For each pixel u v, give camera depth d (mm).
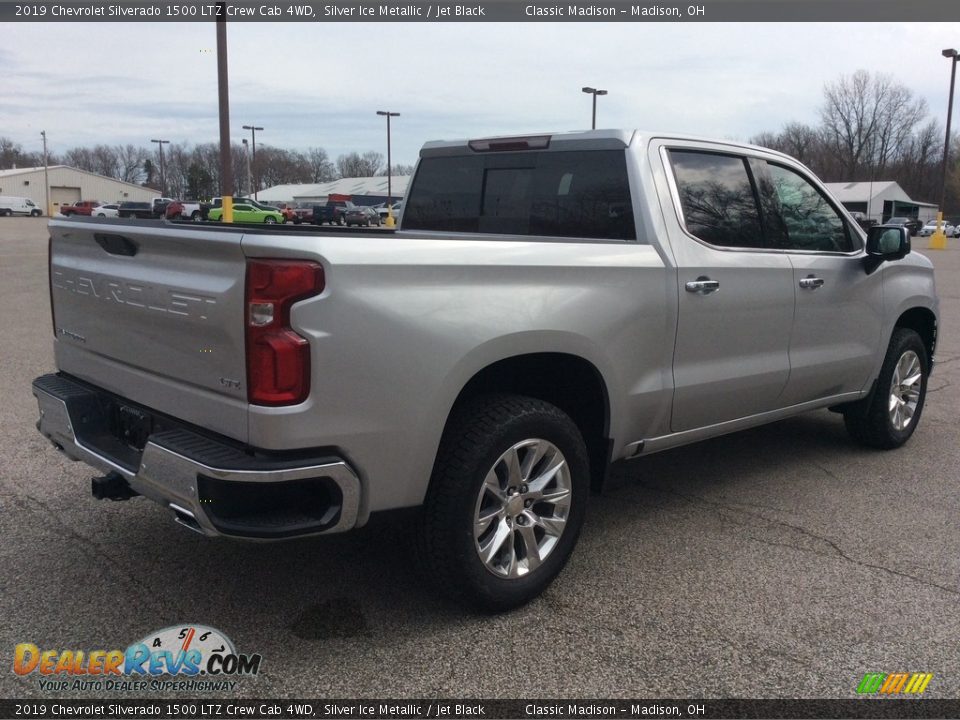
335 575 3574
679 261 3807
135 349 3145
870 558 3812
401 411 2842
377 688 2795
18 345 8688
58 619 3188
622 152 3916
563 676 2869
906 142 86312
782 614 3293
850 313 4836
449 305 2949
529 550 3295
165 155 118375
